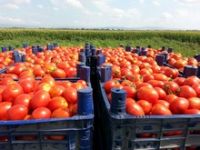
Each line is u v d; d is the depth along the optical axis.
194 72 1.01
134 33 8.59
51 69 1.09
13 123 0.51
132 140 0.53
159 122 0.53
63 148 0.54
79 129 0.53
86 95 0.53
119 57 1.53
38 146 0.54
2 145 0.54
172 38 8.31
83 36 8.39
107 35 8.45
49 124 0.53
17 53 1.41
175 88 0.75
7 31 8.21
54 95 0.70
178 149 0.56
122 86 0.77
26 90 0.75
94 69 1.36
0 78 0.96
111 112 0.54
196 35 7.72
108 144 0.61
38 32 8.36
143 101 0.64
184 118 0.53
